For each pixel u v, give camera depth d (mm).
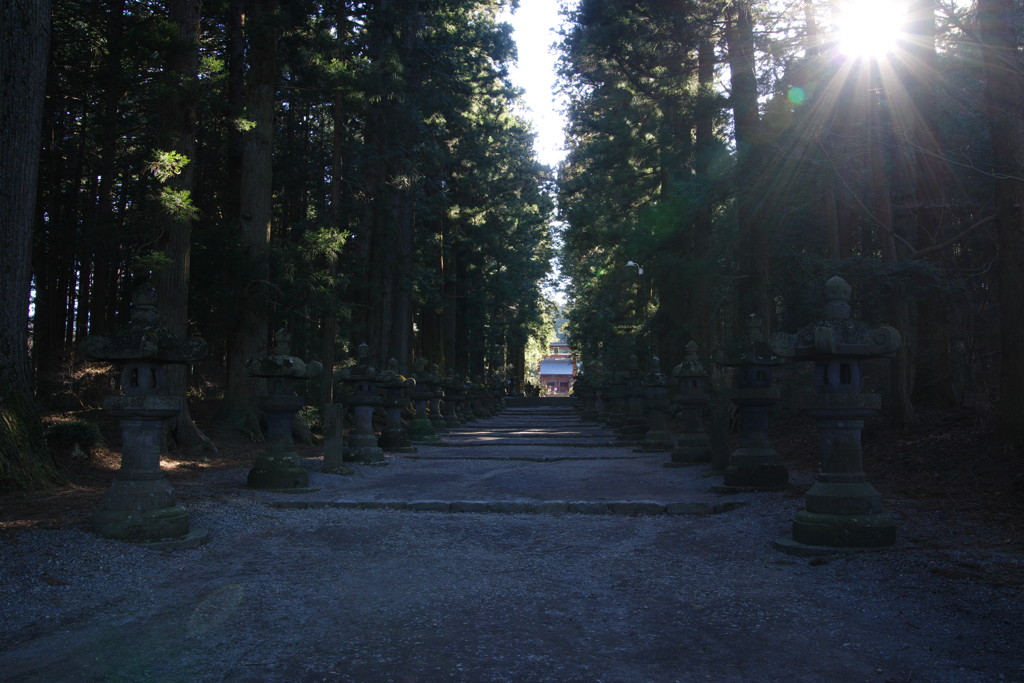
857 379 7789
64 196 23688
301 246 19781
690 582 6879
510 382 74188
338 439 14570
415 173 26531
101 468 13172
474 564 7672
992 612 5387
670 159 22625
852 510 7547
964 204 14938
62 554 7070
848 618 5680
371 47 24375
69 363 20734
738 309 22016
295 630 5492
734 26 18469
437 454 19625
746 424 11773
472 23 34531
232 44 21438
